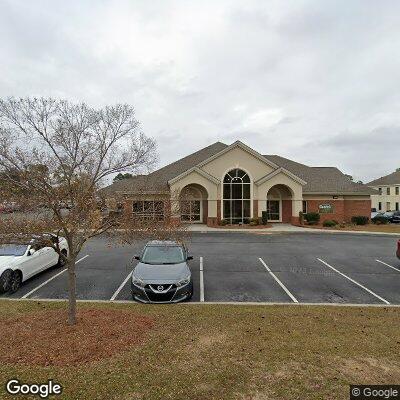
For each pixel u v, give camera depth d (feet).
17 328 22.54
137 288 30.14
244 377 16.84
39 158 21.01
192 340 21.24
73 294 23.18
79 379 16.43
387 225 107.76
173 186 94.38
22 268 34.65
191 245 63.26
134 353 19.24
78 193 20.86
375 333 22.91
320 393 15.56
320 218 106.93
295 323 24.73
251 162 101.76
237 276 40.06
